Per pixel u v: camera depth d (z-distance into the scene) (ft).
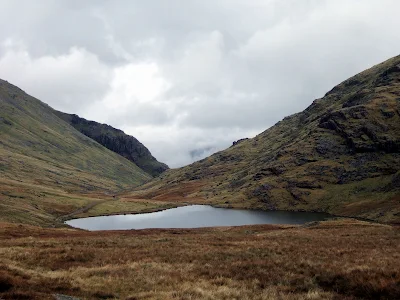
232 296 62.49
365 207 451.94
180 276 79.87
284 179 635.25
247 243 141.28
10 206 373.81
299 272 79.41
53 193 606.96
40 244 137.39
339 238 151.02
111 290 68.13
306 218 447.83
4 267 77.56
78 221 444.14
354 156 620.49
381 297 57.93
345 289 64.34
